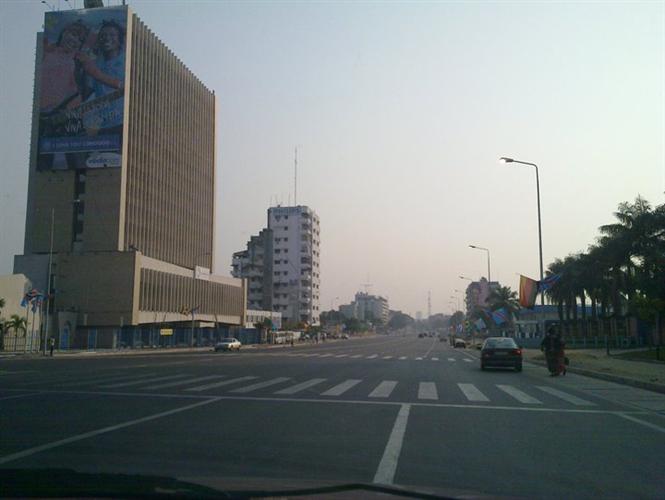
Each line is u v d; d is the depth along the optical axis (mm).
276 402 15867
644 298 40562
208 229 102938
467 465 8852
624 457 9523
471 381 23500
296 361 38094
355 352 57094
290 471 8367
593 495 7371
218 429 11609
